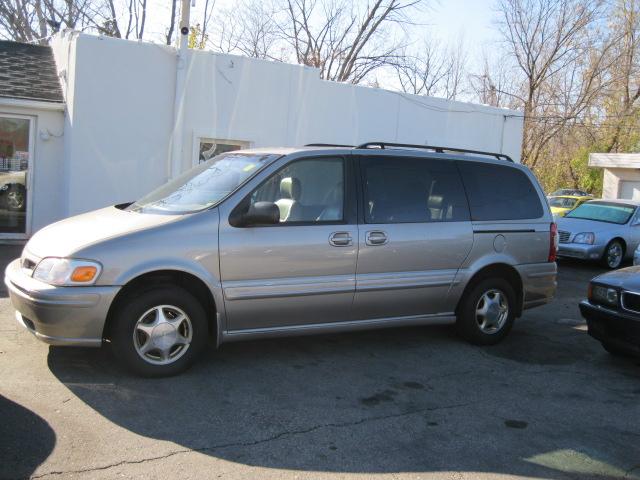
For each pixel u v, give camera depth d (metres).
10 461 3.40
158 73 11.42
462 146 15.98
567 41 32.31
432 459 3.72
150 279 4.66
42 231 5.09
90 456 3.52
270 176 5.05
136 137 11.34
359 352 5.75
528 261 6.25
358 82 28.14
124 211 5.31
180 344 4.76
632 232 13.27
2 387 4.42
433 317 5.84
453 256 5.77
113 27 22.56
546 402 4.76
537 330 7.02
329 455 3.70
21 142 11.12
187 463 3.50
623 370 5.64
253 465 3.53
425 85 31.64
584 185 38.19
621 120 34.53
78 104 10.69
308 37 27.83
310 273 5.07
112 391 4.45
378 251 5.36
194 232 4.67
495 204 6.13
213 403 4.36
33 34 21.97
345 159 5.45
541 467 3.69
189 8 11.26
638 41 33.88
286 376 5.00
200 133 12.01
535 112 33.38
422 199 5.72
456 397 4.77
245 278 4.83
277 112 12.87
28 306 4.41
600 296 5.71
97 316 4.39
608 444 4.06
